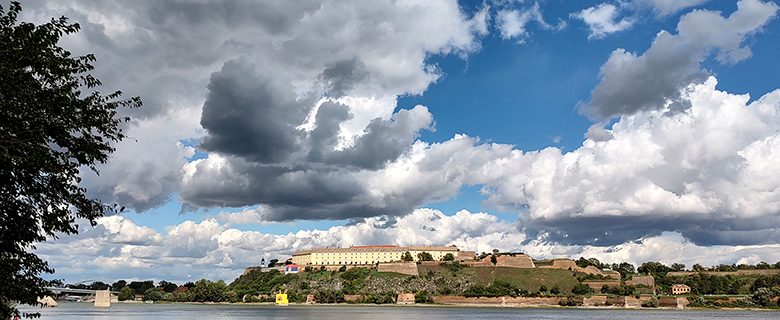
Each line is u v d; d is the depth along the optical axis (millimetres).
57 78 33406
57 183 33000
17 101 31562
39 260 33938
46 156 31672
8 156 29344
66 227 33625
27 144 30891
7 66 30625
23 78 31844
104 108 35656
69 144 34031
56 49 33938
